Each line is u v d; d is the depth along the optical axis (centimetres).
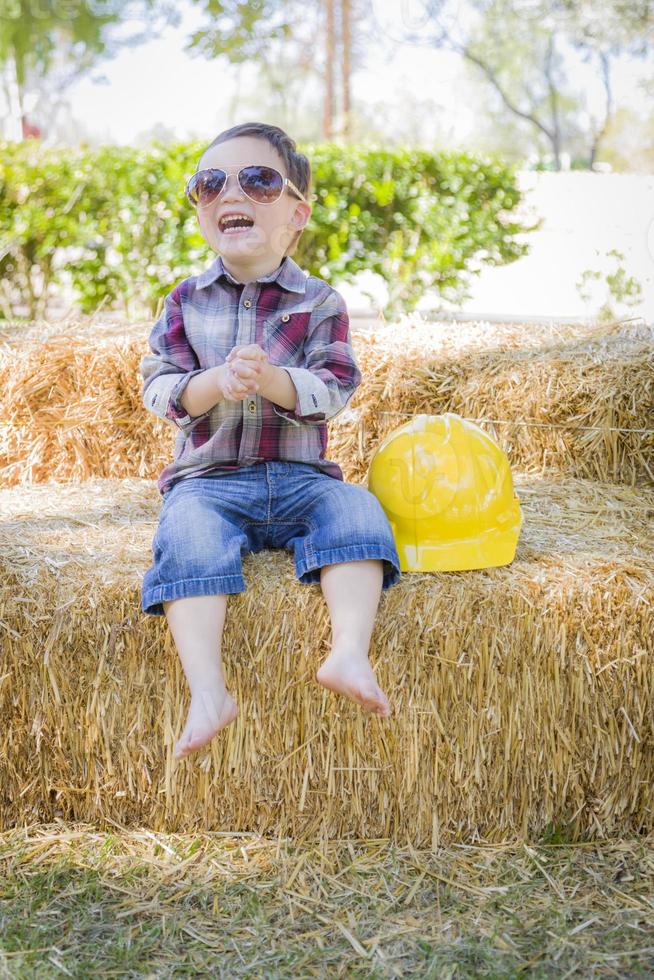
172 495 179
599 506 216
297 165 194
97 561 176
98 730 168
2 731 169
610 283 430
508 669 166
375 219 514
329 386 181
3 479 256
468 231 530
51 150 536
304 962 137
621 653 166
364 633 157
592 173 621
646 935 143
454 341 271
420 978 134
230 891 154
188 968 135
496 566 173
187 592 158
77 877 157
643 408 238
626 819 172
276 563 175
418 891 155
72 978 132
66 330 285
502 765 169
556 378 242
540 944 141
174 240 501
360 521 166
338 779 169
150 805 172
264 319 189
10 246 515
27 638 166
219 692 153
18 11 1038
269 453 183
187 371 187
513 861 164
